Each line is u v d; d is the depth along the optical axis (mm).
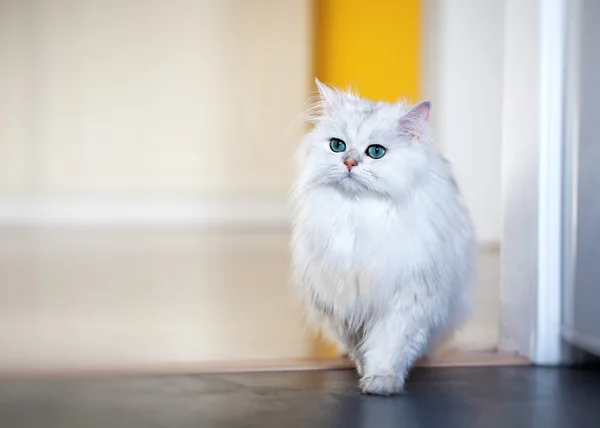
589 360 1404
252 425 1127
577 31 1371
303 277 1343
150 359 1529
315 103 1528
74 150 4242
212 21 4234
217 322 1874
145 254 3111
